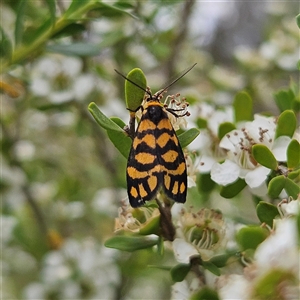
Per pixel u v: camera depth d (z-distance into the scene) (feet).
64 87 0.98
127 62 1.05
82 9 0.82
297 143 0.70
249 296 0.63
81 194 1.15
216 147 0.78
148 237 0.73
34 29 0.89
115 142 0.71
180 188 0.71
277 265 0.62
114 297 1.01
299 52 1.03
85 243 1.01
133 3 0.97
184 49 1.19
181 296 0.74
